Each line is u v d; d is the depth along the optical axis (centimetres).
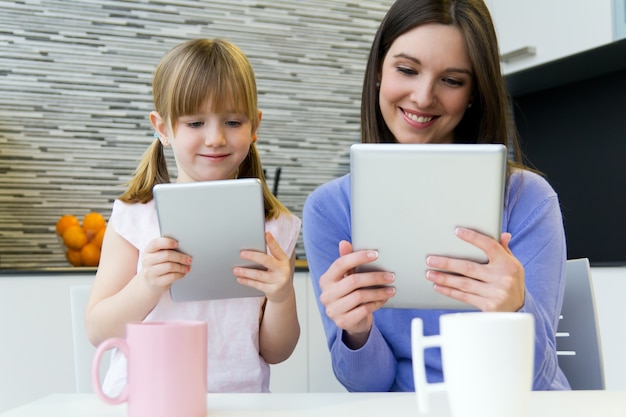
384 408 78
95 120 256
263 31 280
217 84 134
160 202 96
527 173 128
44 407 83
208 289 105
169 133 141
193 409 72
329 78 293
